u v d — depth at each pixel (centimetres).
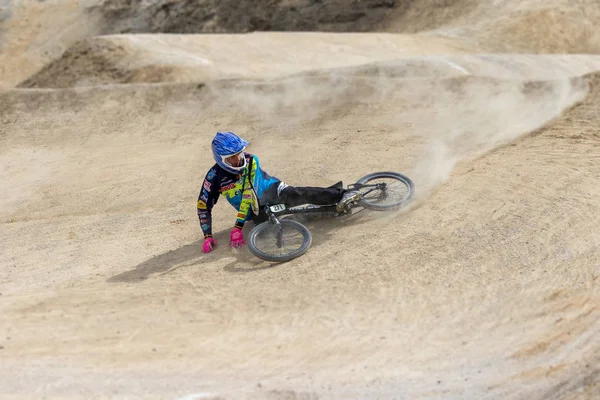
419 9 10300
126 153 3334
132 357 1438
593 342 1321
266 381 1315
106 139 3569
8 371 1412
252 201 1934
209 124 3584
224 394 1278
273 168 2820
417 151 2761
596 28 9050
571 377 1238
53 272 1998
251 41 8281
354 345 1413
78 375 1381
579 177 2147
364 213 2098
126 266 1967
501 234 1836
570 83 3388
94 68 7281
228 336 1495
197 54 7656
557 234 1786
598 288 1500
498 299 1523
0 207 2845
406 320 1487
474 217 1969
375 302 1573
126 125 3722
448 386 1255
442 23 9856
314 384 1291
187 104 3888
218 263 1895
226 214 2298
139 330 1552
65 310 1683
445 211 2036
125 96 4062
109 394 1309
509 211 1970
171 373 1367
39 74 7719
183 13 11306
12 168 3309
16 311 1695
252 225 2141
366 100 3600
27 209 2784
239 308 1612
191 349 1454
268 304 1616
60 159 3366
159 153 3272
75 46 7719
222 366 1379
